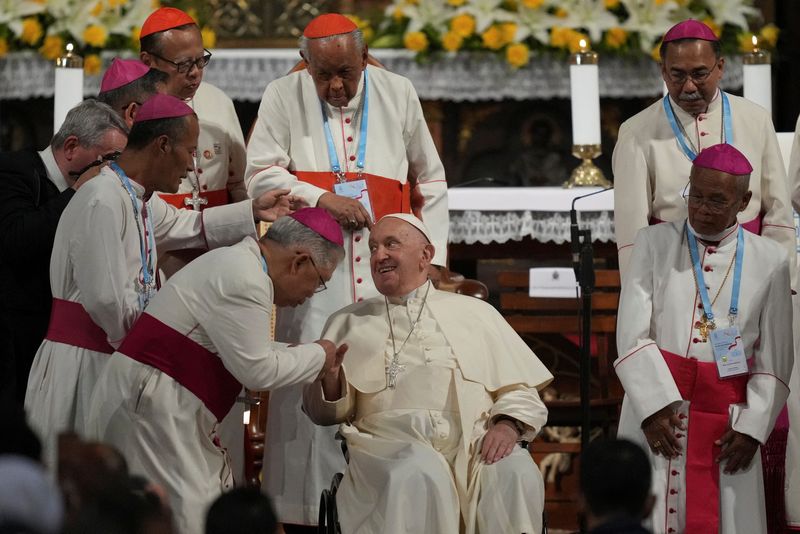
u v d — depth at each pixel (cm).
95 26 3597
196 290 1809
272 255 1850
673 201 2180
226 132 2428
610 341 2709
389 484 1806
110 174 1855
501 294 2780
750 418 1877
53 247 1880
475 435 1939
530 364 2014
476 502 1855
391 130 2308
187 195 2383
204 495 1802
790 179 2242
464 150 3975
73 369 1875
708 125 2192
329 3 3872
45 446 1862
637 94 3712
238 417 2100
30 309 1986
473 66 3681
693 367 1905
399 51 3684
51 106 3994
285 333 2255
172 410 1798
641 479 1324
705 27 2166
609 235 2788
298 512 2202
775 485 2047
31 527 964
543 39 3622
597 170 2942
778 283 1916
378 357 1997
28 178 1988
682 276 1938
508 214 2802
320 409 1956
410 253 2025
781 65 4119
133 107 2148
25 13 3644
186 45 2269
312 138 2283
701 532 1891
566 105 3956
